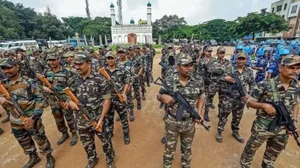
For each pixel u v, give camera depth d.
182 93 2.42
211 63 4.59
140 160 3.31
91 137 2.92
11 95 2.61
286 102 2.21
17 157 3.44
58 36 60.31
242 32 31.30
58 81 3.34
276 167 3.02
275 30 28.30
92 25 60.94
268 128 2.33
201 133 4.18
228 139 3.91
